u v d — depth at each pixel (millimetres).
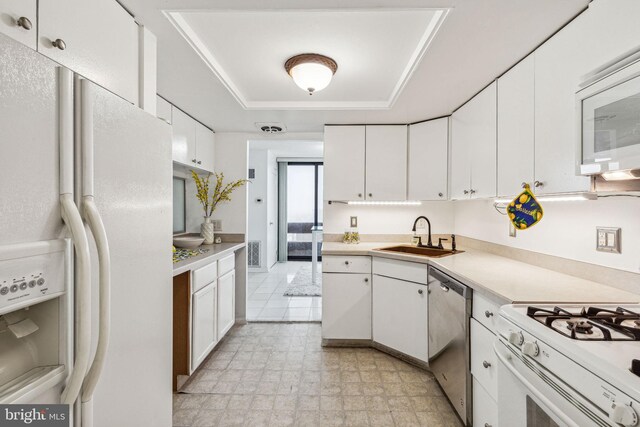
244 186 3219
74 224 712
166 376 1237
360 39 1563
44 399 698
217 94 2160
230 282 2779
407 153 2826
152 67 1383
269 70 1923
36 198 667
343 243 3076
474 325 1552
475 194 2090
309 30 1486
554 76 1348
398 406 1845
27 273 637
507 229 2182
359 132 2863
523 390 1014
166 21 1332
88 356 746
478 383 1519
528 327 993
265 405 1851
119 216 940
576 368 789
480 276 1603
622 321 980
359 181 2863
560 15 1260
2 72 604
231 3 1235
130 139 997
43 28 866
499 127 1792
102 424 884
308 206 6602
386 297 2484
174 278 2020
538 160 1443
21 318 714
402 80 1948
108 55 1125
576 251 1583
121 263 952
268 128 3055
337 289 2615
